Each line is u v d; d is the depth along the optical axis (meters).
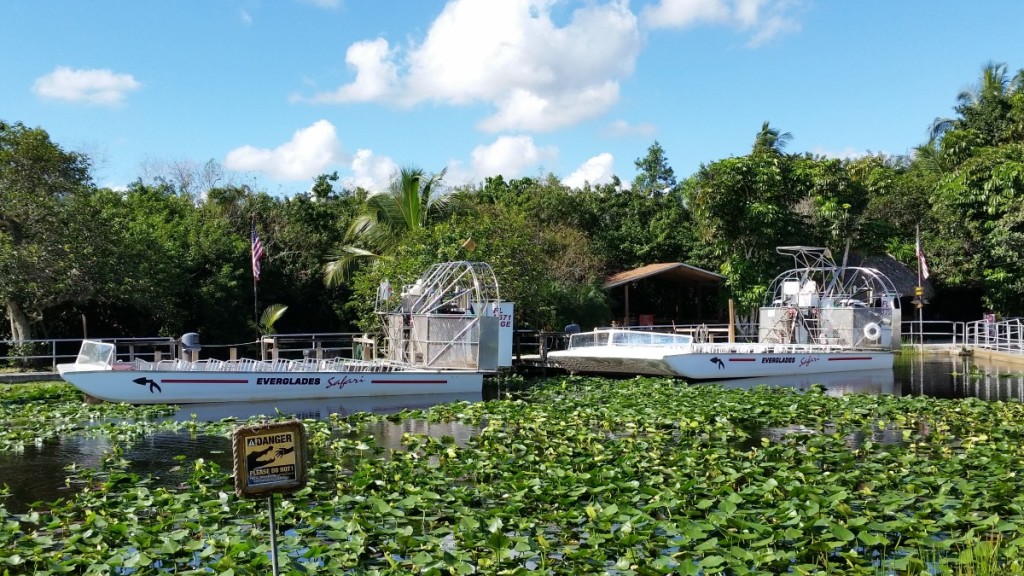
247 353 25.23
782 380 20.12
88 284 20.45
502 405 14.20
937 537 6.18
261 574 5.40
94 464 9.84
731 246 30.42
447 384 17.03
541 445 10.31
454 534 6.29
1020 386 18.42
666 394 15.81
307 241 28.83
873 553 5.82
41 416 13.74
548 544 6.00
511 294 22.12
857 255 32.28
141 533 6.20
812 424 12.24
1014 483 7.54
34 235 20.14
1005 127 36.06
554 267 28.84
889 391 17.45
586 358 20.86
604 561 5.75
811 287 23.48
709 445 10.18
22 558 5.85
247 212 29.62
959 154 35.25
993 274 30.36
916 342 33.44
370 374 16.44
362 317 22.42
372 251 26.75
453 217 24.28
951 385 18.75
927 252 33.44
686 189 36.59
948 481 7.53
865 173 40.81
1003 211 29.73
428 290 18.38
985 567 5.16
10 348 21.64
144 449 10.80
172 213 28.00
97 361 15.27
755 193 30.12
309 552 5.68
